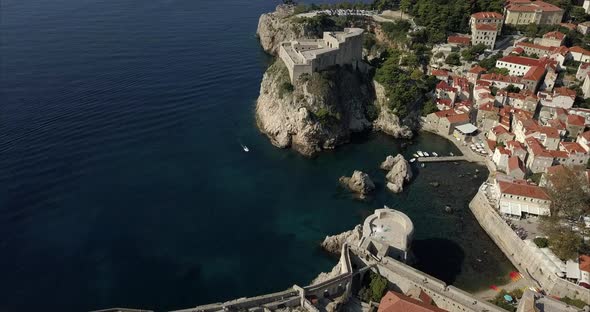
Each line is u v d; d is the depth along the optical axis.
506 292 96.38
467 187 137.50
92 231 114.00
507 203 115.81
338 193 134.88
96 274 101.56
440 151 158.75
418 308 80.31
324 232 118.50
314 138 158.00
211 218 121.88
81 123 160.75
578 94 174.62
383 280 93.06
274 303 86.31
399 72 181.50
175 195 130.12
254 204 128.62
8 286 96.94
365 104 179.75
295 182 139.88
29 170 134.25
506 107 168.00
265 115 168.75
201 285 100.19
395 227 106.56
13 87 183.00
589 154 131.75
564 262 98.31
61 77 196.50
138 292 97.44
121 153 147.12
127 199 126.69
